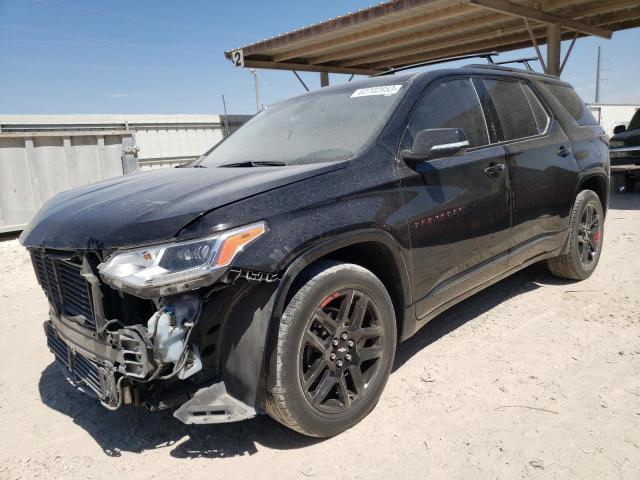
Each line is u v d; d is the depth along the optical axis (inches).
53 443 106.8
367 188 105.2
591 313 154.9
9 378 137.8
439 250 119.9
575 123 179.3
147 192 103.3
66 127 499.8
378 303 106.6
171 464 97.7
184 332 85.5
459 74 139.3
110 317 93.3
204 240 84.5
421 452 95.6
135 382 90.3
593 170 177.5
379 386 108.8
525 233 149.3
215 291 88.9
